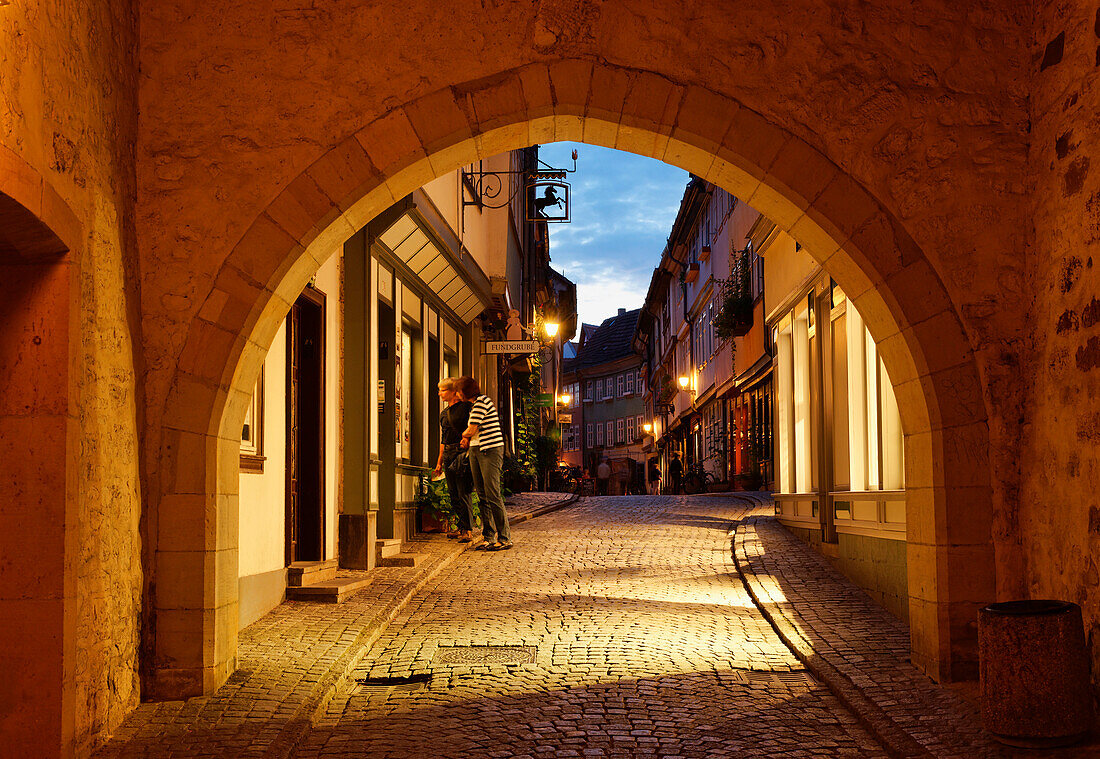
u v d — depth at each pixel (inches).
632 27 255.3
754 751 192.7
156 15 251.1
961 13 254.1
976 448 242.4
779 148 253.4
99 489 208.7
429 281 531.2
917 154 251.6
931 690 228.4
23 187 173.2
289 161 250.8
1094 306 213.3
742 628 304.8
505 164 754.8
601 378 2669.8
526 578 399.2
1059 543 223.0
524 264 995.3
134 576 226.5
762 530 500.7
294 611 319.9
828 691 236.4
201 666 230.8
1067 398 223.0
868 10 254.8
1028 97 251.6
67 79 201.8
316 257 264.4
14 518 188.4
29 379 191.5
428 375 557.0
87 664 198.8
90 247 210.8
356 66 253.3
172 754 190.4
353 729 209.0
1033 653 186.5
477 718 215.0
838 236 252.5
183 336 242.7
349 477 396.2
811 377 436.5
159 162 248.1
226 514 242.7
